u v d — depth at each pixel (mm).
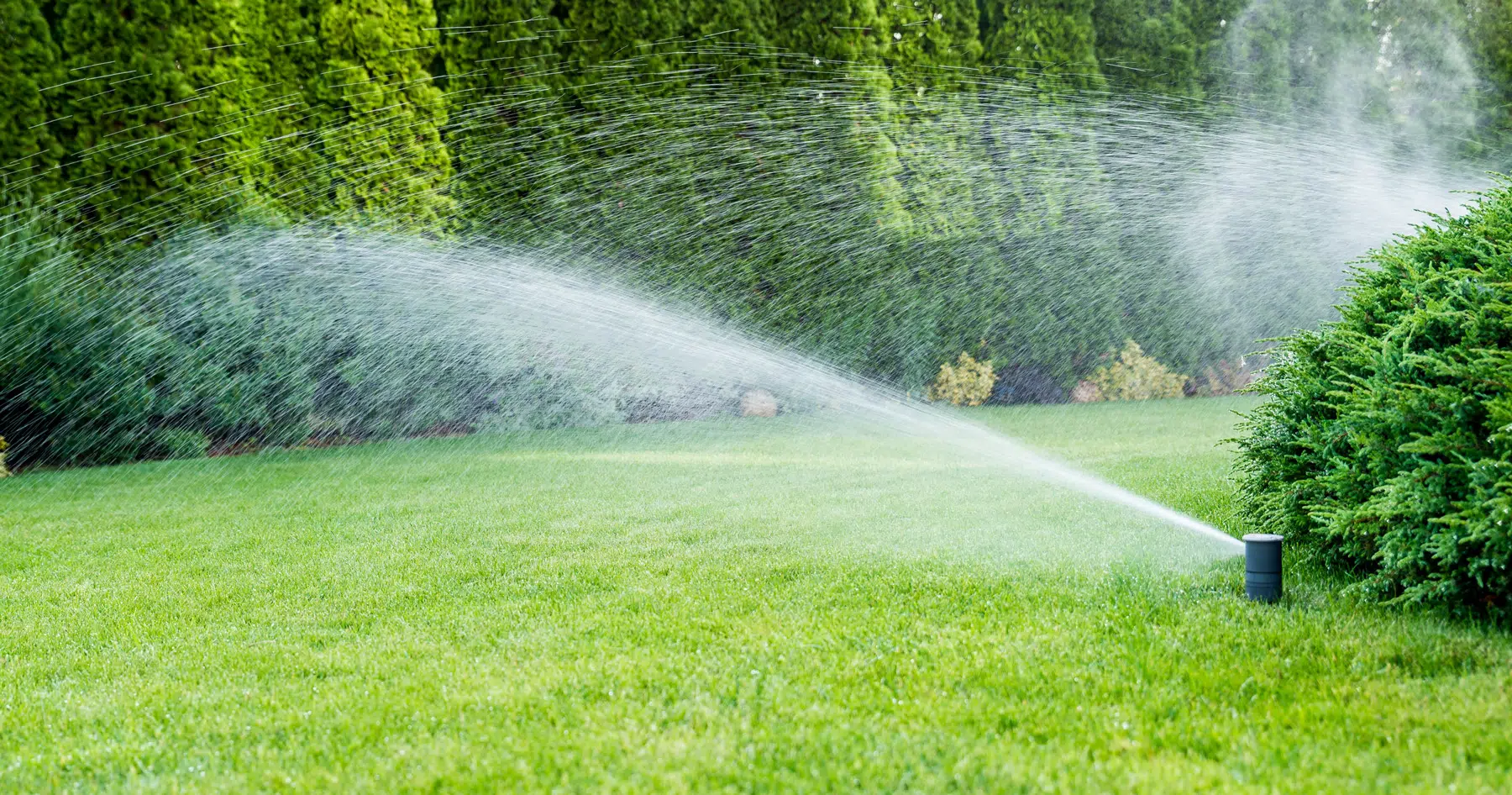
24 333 7980
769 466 7582
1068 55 12820
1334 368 3904
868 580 4133
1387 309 3914
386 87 9609
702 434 9719
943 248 12102
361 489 6949
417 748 2602
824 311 11555
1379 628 3250
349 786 2410
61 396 8219
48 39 8273
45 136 8336
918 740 2520
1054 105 12758
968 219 12273
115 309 8469
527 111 10289
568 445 9047
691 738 2582
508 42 10125
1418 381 3451
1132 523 5211
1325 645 3092
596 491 6613
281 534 5539
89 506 6637
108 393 8398
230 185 9031
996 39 12531
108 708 3035
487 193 10266
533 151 10352
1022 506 5742
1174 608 3547
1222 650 3098
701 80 10789
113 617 4027
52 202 8438
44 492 7230
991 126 12461
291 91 9297
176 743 2748
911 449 8492
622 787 2330
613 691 2934
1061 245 12930
